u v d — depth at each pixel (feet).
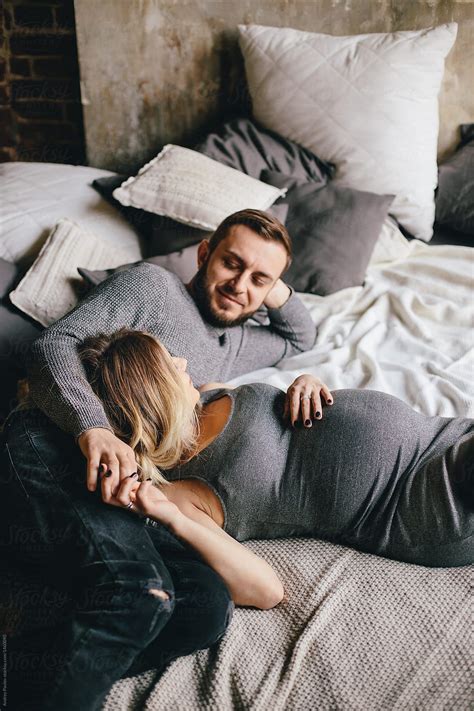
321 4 9.85
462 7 9.79
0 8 10.81
